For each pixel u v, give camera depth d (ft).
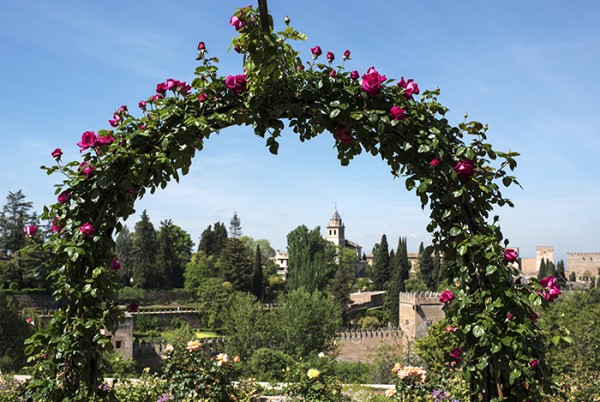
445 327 14.65
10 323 111.86
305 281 270.46
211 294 213.05
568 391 29.48
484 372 13.50
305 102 14.15
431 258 280.10
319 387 30.45
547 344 13.66
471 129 14.48
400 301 212.23
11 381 29.01
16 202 208.44
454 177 13.62
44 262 13.87
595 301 120.98
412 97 14.57
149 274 254.27
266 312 166.20
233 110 13.89
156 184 14.24
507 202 14.16
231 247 260.21
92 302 13.75
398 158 14.20
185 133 13.84
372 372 122.83
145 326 195.00
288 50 13.67
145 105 14.64
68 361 13.28
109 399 14.20
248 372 119.65
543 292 13.39
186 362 29.25
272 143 14.26
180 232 320.29
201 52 14.26
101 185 13.52
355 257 363.76
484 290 13.37
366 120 13.98
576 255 364.58
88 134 13.82
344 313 246.06
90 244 13.69
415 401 31.32
